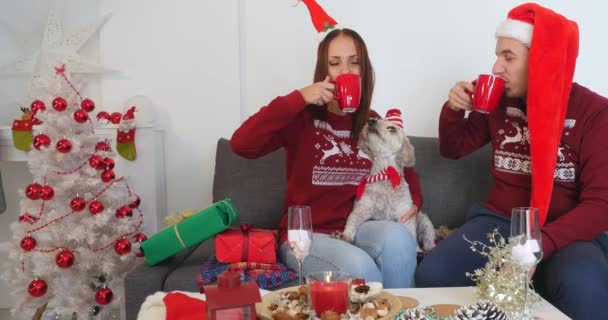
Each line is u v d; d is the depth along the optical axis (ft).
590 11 9.09
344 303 4.15
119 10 9.00
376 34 9.09
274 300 4.41
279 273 5.95
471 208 7.08
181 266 6.31
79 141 7.16
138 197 7.86
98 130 8.25
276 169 8.04
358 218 6.81
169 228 6.29
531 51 5.84
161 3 8.96
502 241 4.95
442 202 8.09
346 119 6.96
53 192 7.05
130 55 9.04
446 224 8.10
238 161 8.09
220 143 8.29
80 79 9.07
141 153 8.20
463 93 6.43
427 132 9.27
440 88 9.20
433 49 9.14
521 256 4.10
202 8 8.98
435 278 6.06
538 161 5.75
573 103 6.18
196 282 5.81
